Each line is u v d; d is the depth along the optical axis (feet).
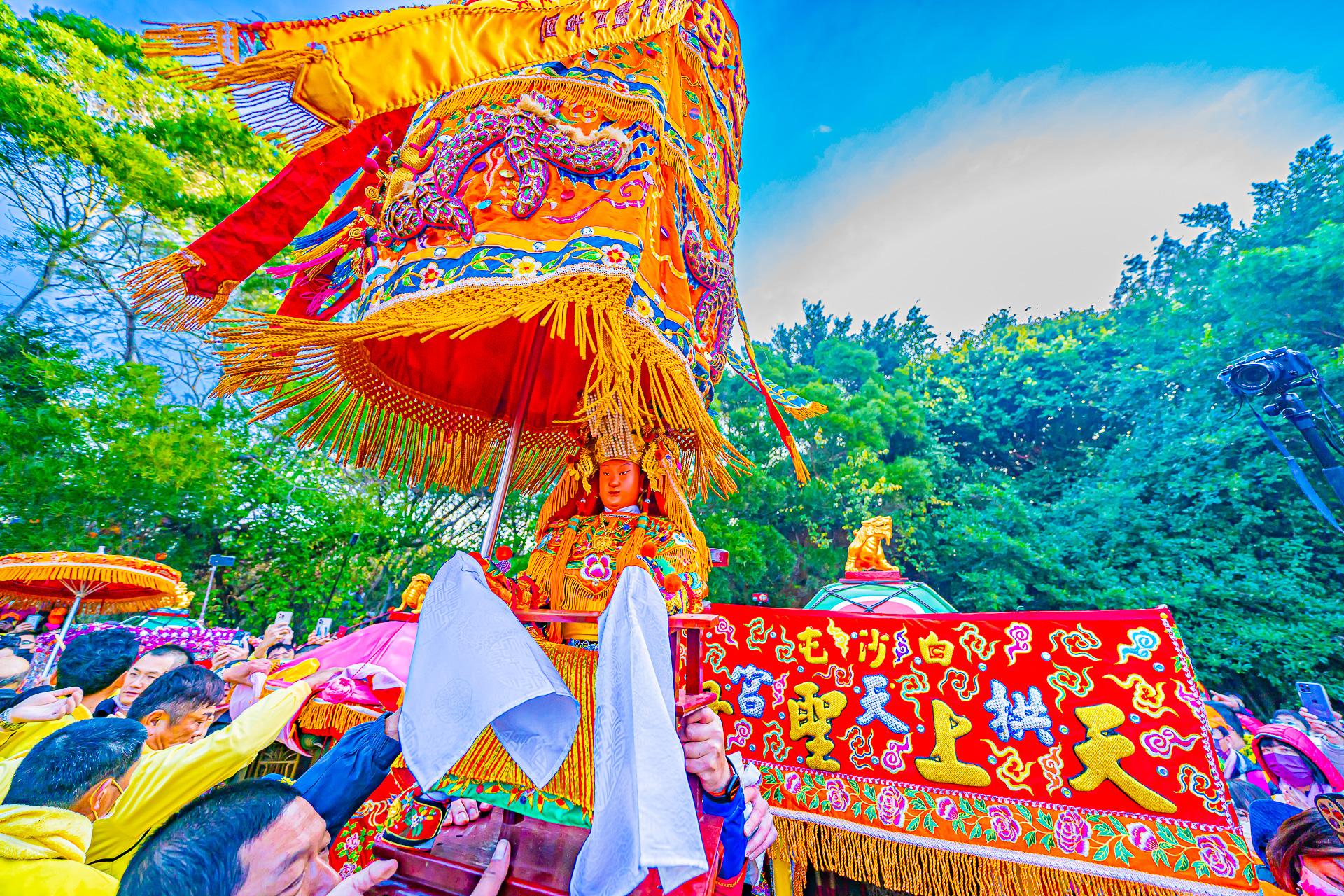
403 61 4.36
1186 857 6.64
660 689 3.86
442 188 4.79
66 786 4.07
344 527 45.93
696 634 5.09
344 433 7.16
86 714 6.93
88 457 40.37
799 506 54.54
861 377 79.15
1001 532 60.64
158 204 45.29
